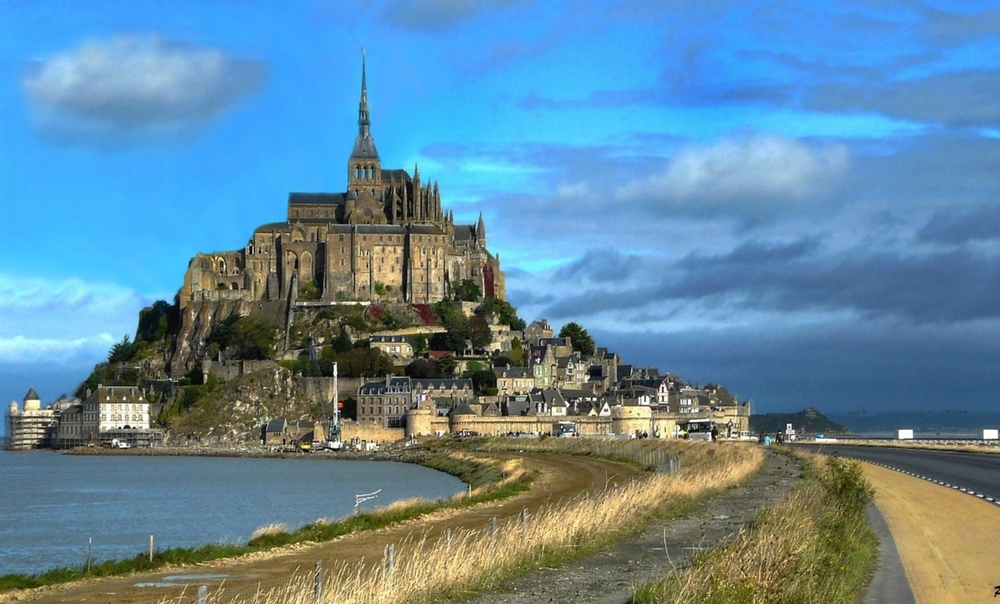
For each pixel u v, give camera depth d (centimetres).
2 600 6788
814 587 5462
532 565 7106
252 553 8519
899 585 5956
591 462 19450
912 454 17412
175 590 6988
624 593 6281
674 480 11188
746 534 7338
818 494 9181
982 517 8550
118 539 12662
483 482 18275
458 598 6222
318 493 18812
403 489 19000
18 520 15150
